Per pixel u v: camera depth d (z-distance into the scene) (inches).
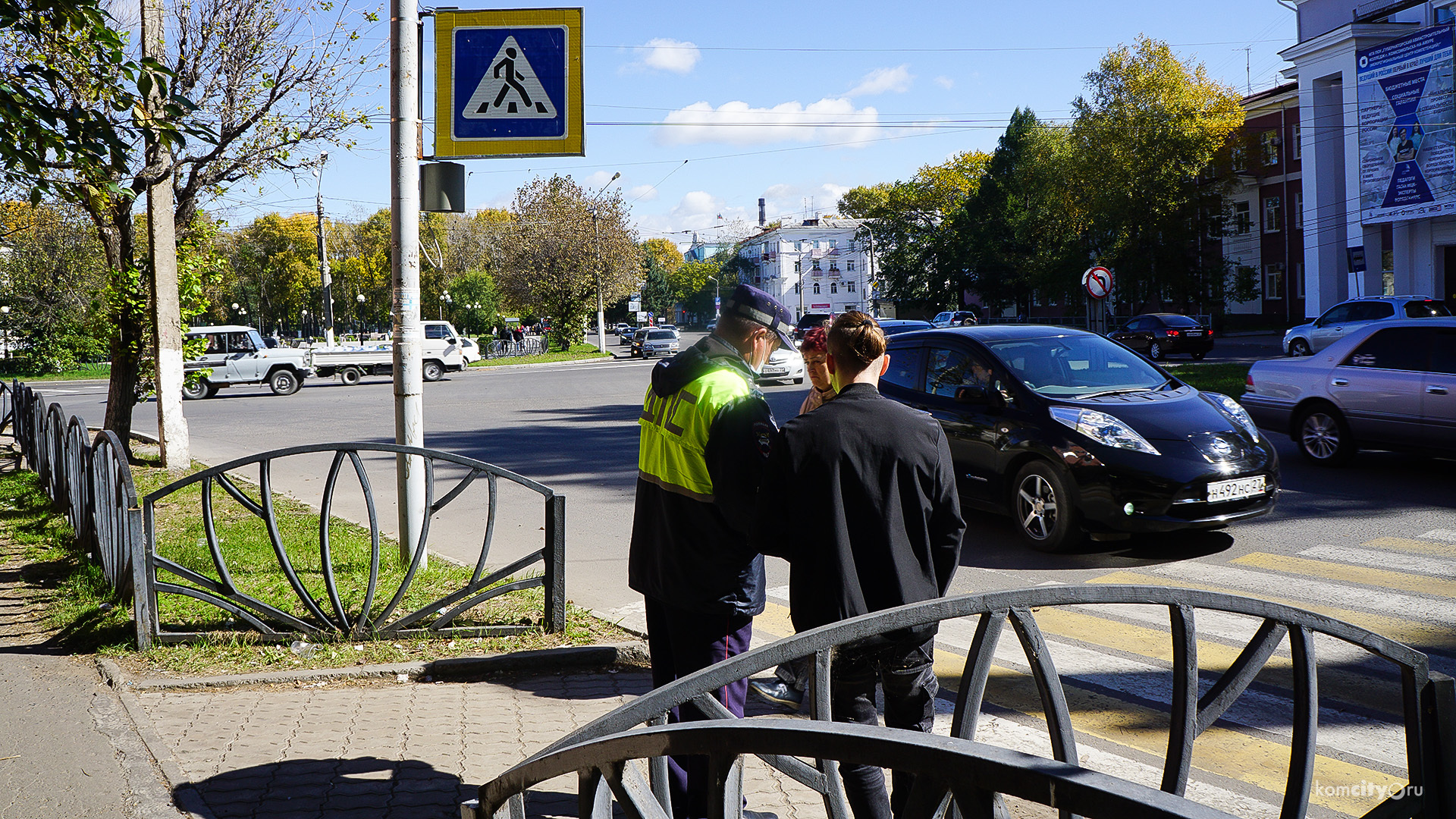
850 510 104.0
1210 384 674.8
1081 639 201.8
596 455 499.2
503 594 200.7
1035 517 279.3
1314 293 1384.1
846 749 58.8
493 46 245.3
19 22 226.8
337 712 162.9
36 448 414.9
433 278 2625.5
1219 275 1688.0
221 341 1028.5
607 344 2632.9
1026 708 165.8
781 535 107.5
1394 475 370.9
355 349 1190.9
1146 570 255.4
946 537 106.6
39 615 215.6
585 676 183.0
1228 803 130.1
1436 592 225.5
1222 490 259.8
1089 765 142.3
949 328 329.4
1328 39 1277.1
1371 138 1199.6
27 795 131.1
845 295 4832.7
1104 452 262.4
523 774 79.7
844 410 106.2
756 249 5103.3
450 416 731.4
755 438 115.5
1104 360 307.0
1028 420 281.7
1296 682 78.5
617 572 273.3
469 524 345.4
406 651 190.1
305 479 442.9
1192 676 78.0
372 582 196.5
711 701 81.4
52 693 168.6
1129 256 1667.1
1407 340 364.8
